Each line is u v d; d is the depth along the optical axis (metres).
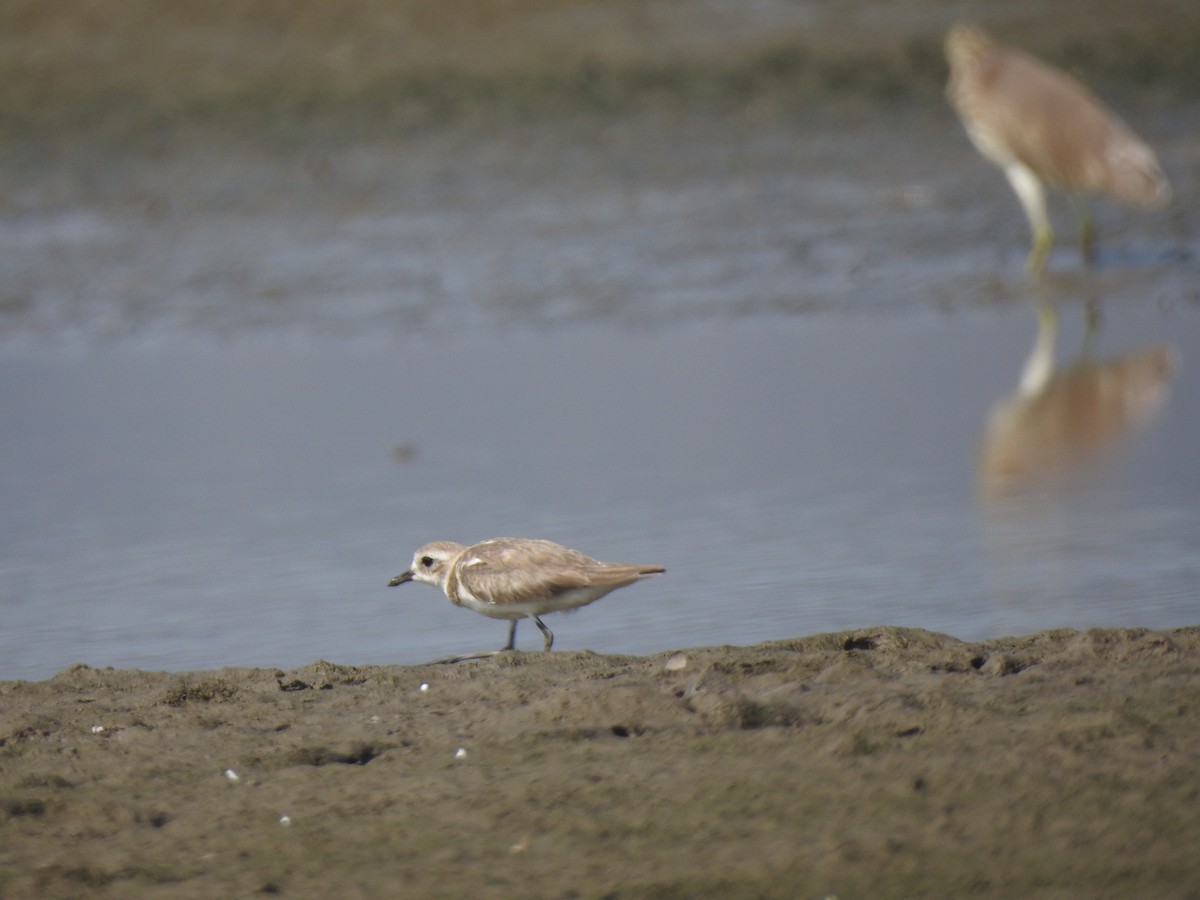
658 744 7.20
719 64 32.06
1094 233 23.23
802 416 16.27
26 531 13.52
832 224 24.08
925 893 5.78
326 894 6.09
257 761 7.37
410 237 24.36
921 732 7.12
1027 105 21.20
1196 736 6.82
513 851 6.31
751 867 6.04
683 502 13.57
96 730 7.89
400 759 7.28
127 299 22.11
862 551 12.09
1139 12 34.75
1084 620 10.28
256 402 17.59
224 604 11.52
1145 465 14.24
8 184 28.64
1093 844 5.99
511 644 9.80
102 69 33.09
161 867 6.38
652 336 19.59
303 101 31.25
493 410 16.95
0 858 6.52
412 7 35.06
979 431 15.50
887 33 33.47
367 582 11.98
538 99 31.05
